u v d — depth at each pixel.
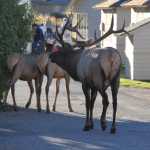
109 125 20.98
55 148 16.66
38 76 24.67
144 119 22.86
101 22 50.75
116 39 43.66
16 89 31.58
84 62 19.39
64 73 24.56
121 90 32.56
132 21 43.25
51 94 30.00
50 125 20.88
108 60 18.95
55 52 20.31
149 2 41.19
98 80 19.05
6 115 23.38
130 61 38.59
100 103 27.00
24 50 25.53
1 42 24.19
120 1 45.97
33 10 25.95
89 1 54.94
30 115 23.38
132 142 17.61
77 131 19.55
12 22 24.38
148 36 38.19
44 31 39.62
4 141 17.73
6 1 24.03
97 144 17.27
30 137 18.39
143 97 29.92
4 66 24.45
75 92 31.02
